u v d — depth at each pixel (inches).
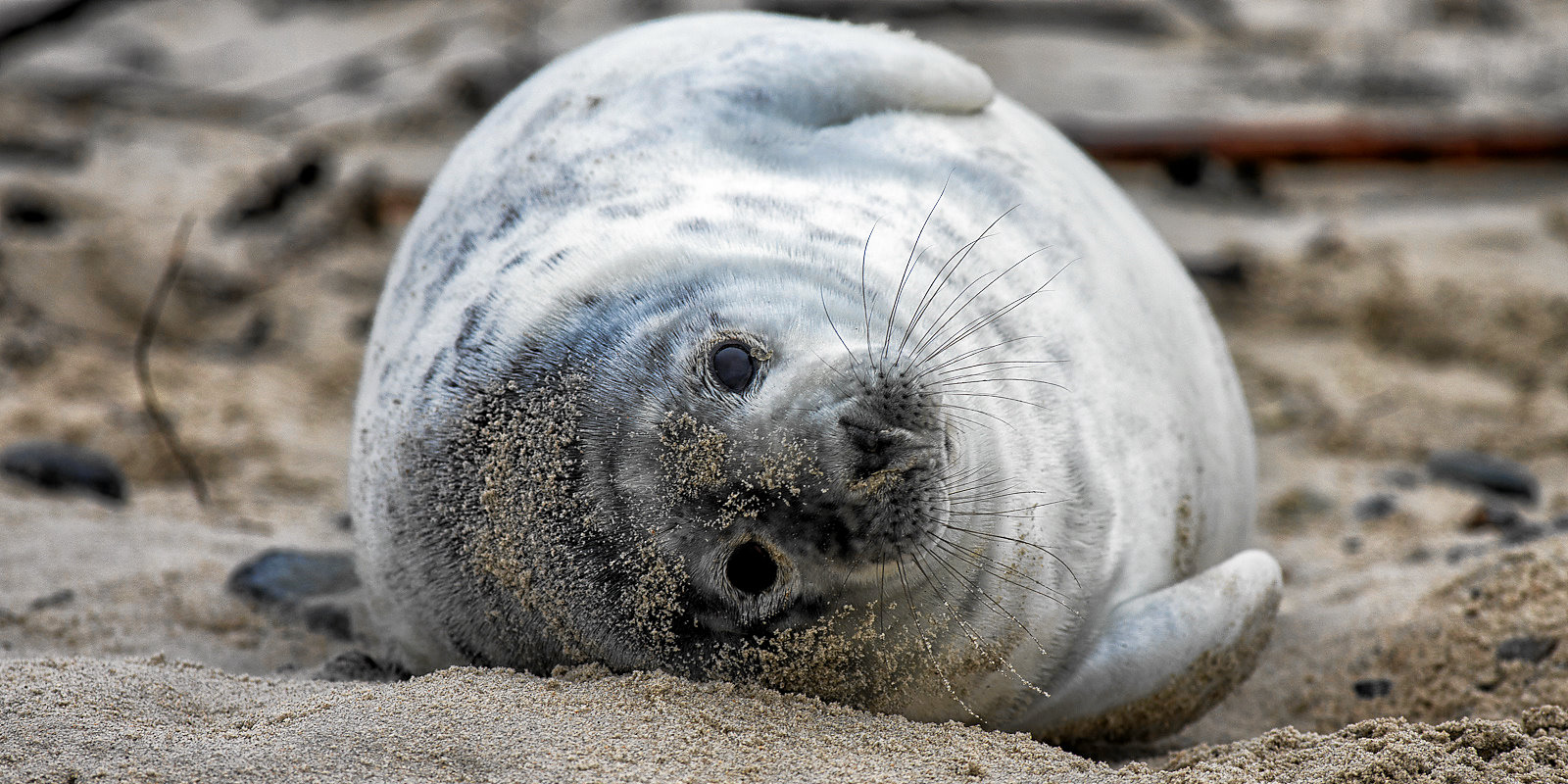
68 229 1330.0
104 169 1534.2
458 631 516.7
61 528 780.0
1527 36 2269.9
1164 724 556.1
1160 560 558.6
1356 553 824.9
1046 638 517.3
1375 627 641.6
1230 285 1269.7
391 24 2212.1
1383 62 2044.8
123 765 409.4
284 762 412.2
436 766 411.5
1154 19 2235.5
